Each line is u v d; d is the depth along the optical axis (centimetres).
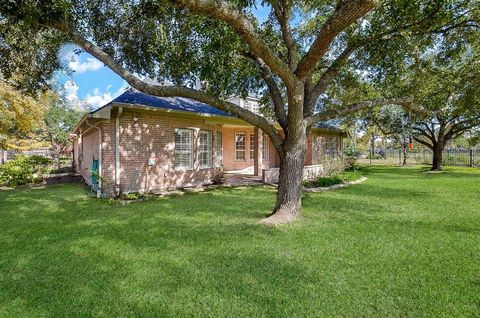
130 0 563
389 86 762
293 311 273
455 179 1295
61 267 373
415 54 719
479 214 647
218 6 373
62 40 597
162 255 410
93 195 927
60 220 615
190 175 1120
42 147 2364
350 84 840
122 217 638
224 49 529
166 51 587
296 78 518
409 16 561
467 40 667
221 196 909
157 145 1023
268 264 377
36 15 468
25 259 399
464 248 433
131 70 703
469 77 853
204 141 1188
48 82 786
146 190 991
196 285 322
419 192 954
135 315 268
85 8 584
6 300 296
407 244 451
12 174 1204
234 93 743
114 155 926
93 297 299
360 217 623
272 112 1195
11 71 695
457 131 1777
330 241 465
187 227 554
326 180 1138
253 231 519
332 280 333
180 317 265
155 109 946
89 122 924
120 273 353
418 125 1878
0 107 1238
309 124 619
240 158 1720
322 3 678
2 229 548
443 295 298
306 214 647
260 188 1077
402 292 305
